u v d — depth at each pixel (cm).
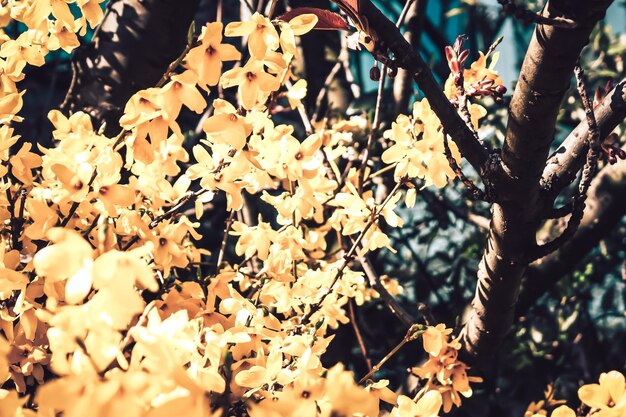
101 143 64
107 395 43
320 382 55
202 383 53
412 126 75
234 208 71
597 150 64
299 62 122
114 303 46
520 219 71
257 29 59
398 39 63
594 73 148
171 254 71
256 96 61
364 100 117
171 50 92
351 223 80
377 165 109
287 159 71
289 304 78
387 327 125
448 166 73
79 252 45
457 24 177
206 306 71
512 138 65
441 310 129
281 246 78
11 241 70
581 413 82
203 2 182
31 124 127
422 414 62
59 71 158
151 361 47
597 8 56
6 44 70
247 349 68
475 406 109
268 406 48
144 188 70
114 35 92
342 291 82
